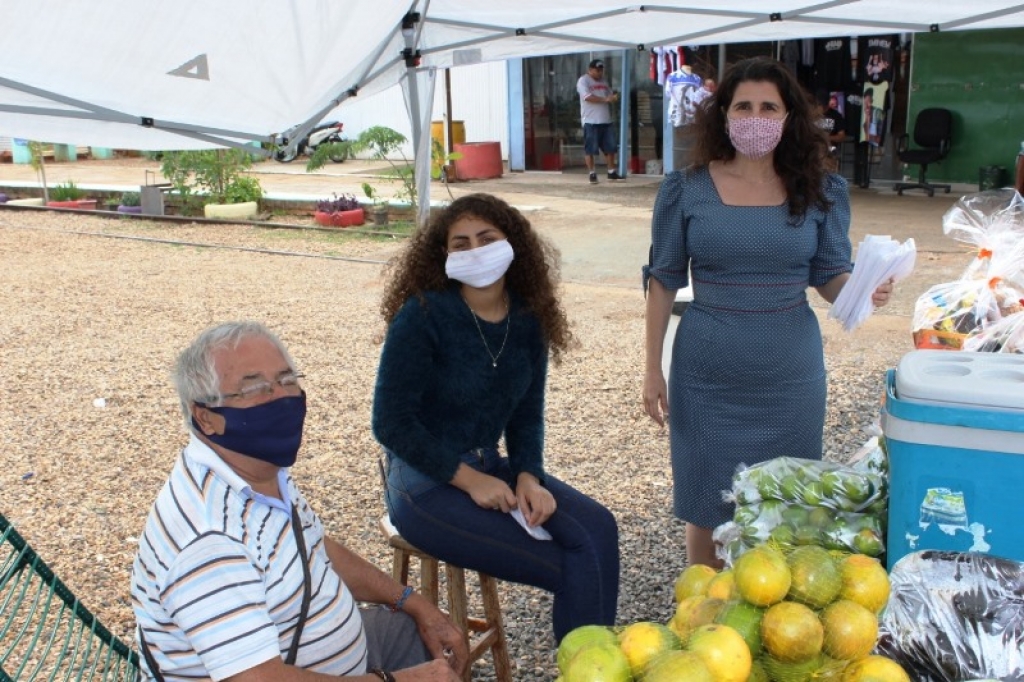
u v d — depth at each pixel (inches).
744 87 118.1
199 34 105.2
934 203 535.5
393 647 101.4
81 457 235.0
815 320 129.1
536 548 111.3
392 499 116.7
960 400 72.4
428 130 165.2
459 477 111.7
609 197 621.0
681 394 129.8
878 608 67.4
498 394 115.8
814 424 128.6
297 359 311.4
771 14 157.3
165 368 306.5
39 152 706.8
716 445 127.6
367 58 144.3
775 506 89.3
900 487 76.0
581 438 235.1
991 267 125.3
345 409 264.1
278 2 105.7
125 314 378.3
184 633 76.4
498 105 828.0
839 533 83.8
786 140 120.9
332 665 86.5
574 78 745.0
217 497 79.2
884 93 571.2
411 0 135.2
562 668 66.1
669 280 131.3
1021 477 71.4
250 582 77.4
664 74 649.0
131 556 181.8
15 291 424.2
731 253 121.9
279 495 86.7
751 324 123.5
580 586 110.0
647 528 184.7
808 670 64.0
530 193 649.0
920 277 373.7
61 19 95.0
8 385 293.0
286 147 138.9
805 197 121.1
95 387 289.3
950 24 158.4
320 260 476.7
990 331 118.9
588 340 316.2
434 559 120.7
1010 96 549.6
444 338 112.2
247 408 79.9
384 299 118.1
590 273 414.9
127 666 97.0
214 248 519.5
